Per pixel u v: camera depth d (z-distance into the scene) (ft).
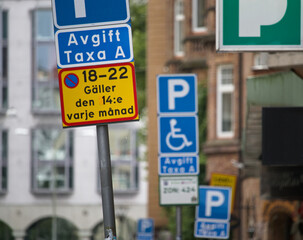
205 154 276.41
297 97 126.21
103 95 76.48
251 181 236.84
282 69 135.74
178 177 137.69
